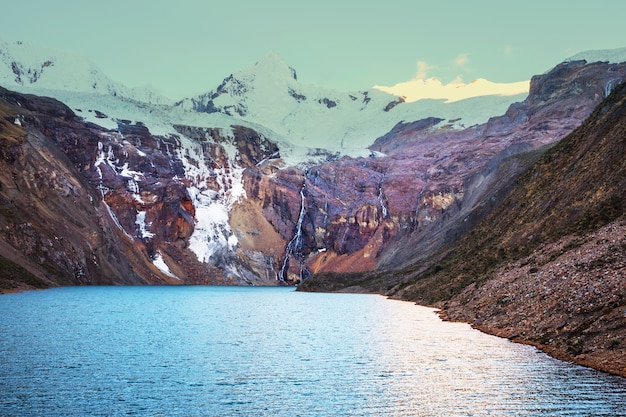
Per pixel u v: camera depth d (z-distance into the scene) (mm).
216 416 28406
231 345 48656
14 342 48188
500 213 100438
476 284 72250
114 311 81188
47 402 30266
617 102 80250
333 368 38750
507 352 42219
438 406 29766
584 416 27594
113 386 33531
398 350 45438
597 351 37938
